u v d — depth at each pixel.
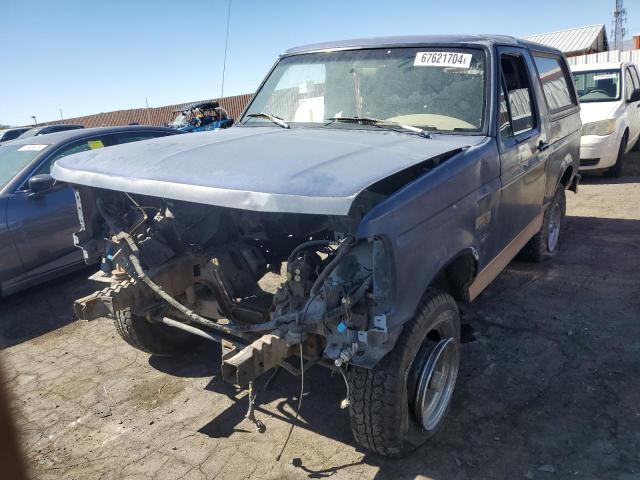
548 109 4.57
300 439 2.96
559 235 6.18
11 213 5.05
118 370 3.86
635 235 6.25
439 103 3.42
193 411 3.29
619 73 9.60
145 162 2.73
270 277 4.39
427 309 2.59
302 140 2.98
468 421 3.04
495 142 3.26
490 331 4.09
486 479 2.59
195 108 18.02
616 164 9.27
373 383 2.45
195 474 2.72
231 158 2.58
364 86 3.66
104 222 3.33
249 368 2.16
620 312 4.30
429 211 2.46
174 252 3.10
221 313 3.18
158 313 3.28
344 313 2.21
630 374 3.43
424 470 2.67
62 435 3.10
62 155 5.64
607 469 2.62
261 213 2.96
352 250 2.41
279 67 4.27
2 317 4.99
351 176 2.18
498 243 3.52
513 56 3.89
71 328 4.67
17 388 3.65
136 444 2.99
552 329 4.08
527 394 3.27
